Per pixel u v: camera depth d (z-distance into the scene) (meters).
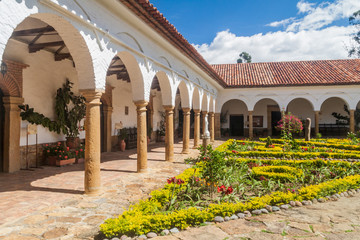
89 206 4.24
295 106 21.58
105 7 5.29
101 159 9.27
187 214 3.59
